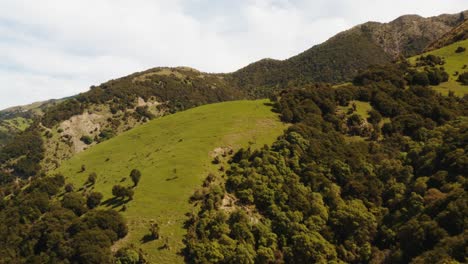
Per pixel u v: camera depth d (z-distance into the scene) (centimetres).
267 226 6688
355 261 6694
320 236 6656
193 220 6425
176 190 7312
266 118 10444
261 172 7738
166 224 6500
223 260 5744
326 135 9594
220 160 8344
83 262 5816
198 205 6844
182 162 8262
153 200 7169
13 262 6444
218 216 6362
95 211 6981
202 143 9025
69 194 7981
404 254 6097
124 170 9138
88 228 6450
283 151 8469
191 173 7769
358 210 7262
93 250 5928
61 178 9575
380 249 6894
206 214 6500
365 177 8412
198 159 8281
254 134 9544
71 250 6075
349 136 10369
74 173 10138
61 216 7125
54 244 6431
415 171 8331
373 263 6481
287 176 7850
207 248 5809
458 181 6919
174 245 6050
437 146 8494
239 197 7181
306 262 6272
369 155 9325
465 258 4984
